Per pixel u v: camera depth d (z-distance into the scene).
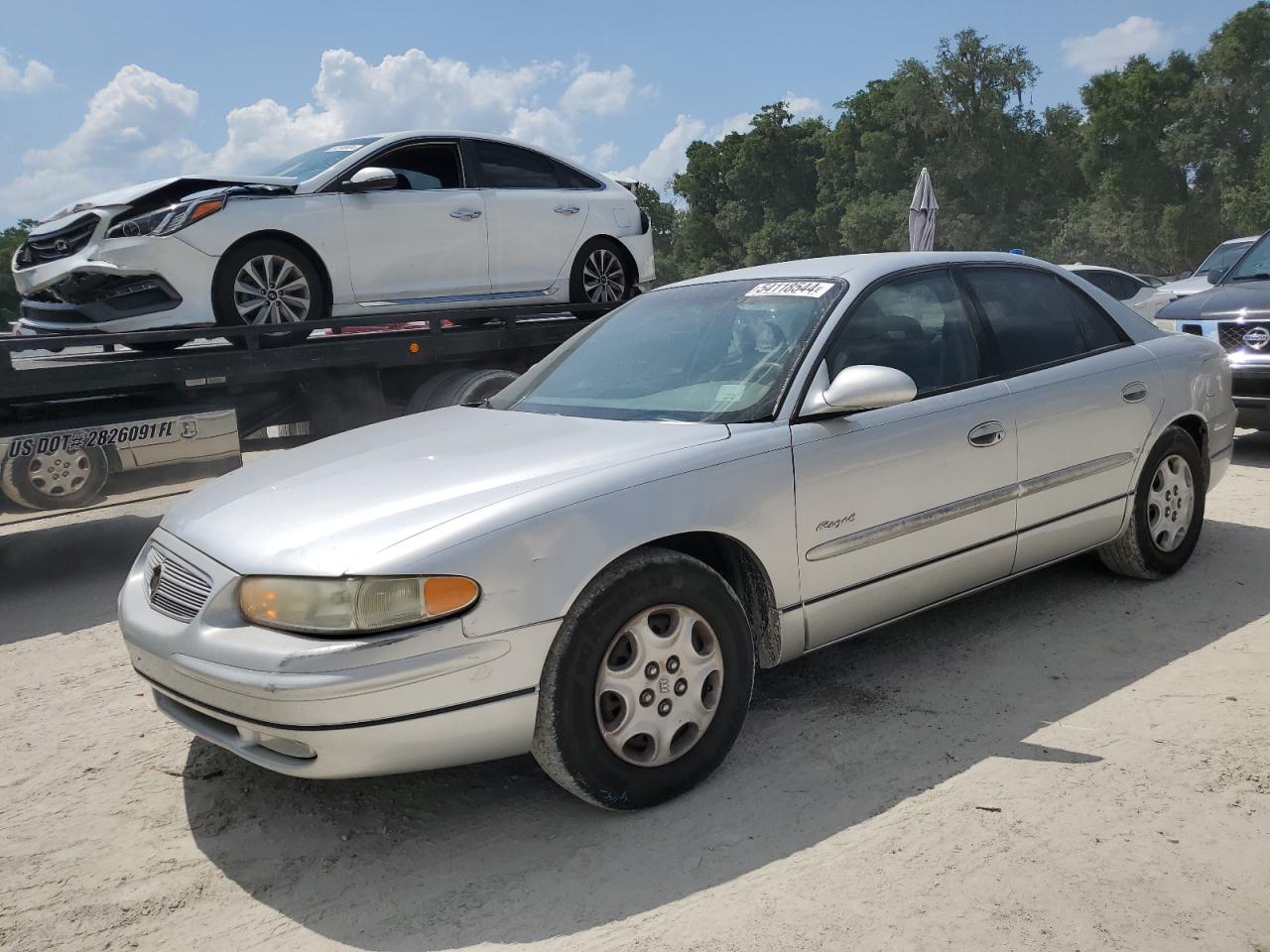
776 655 3.32
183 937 2.52
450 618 2.64
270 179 6.75
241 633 2.71
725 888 2.58
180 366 5.99
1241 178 62.25
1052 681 3.74
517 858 2.80
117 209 6.11
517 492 2.86
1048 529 4.09
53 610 5.57
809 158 96.00
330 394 6.93
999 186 71.12
